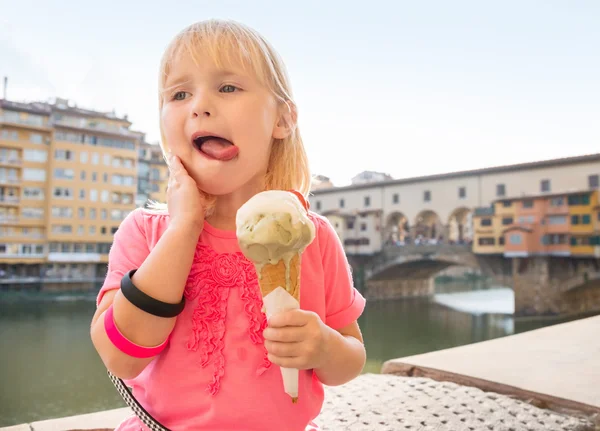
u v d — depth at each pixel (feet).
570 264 63.26
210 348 2.77
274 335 2.34
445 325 54.08
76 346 25.09
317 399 3.11
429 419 4.99
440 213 76.54
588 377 6.12
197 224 2.71
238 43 2.78
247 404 2.73
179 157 2.85
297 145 3.36
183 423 2.77
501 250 68.54
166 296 2.53
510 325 54.39
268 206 2.18
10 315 32.65
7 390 18.34
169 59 2.89
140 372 2.74
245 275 2.88
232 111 2.68
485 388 6.02
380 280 80.94
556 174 65.21
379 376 6.65
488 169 71.77
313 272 3.13
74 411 16.52
